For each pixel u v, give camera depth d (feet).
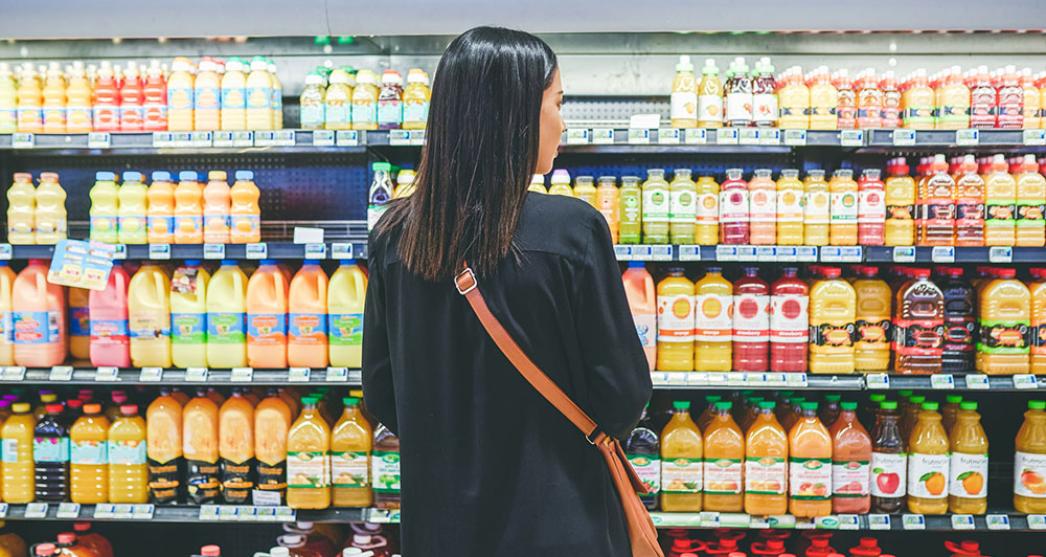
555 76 4.55
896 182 9.18
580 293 4.39
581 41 10.68
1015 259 8.93
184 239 9.27
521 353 4.37
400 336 4.62
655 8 9.35
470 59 4.25
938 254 8.93
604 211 9.25
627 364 4.45
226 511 9.31
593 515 4.51
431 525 4.53
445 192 4.27
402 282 4.58
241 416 9.46
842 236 9.15
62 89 9.52
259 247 9.12
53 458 9.54
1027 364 9.21
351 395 9.48
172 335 9.46
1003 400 10.91
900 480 9.31
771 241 9.21
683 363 9.27
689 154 10.73
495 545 4.46
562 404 4.47
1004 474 10.57
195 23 9.51
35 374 9.32
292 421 9.76
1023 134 8.80
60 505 9.45
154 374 9.22
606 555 4.50
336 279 9.28
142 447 9.52
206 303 9.43
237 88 9.32
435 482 4.53
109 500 9.52
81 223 10.94
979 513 9.30
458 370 4.50
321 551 9.64
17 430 9.54
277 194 10.89
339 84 9.37
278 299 9.29
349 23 9.50
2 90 9.48
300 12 9.46
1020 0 9.17
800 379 9.02
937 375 9.09
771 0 9.27
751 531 10.88
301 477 9.27
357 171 10.84
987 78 9.14
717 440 9.29
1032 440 9.34
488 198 4.24
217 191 9.27
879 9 9.25
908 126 9.27
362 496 9.37
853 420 9.34
